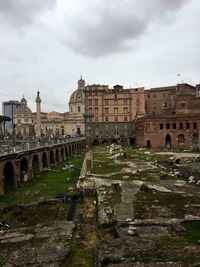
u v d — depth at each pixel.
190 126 120.38
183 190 38.72
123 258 19.00
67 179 52.62
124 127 151.38
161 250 20.08
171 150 104.19
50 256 20.31
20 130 196.38
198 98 132.00
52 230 25.56
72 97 191.50
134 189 39.53
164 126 125.00
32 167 55.75
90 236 24.34
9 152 46.16
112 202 32.84
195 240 21.88
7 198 39.62
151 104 172.88
